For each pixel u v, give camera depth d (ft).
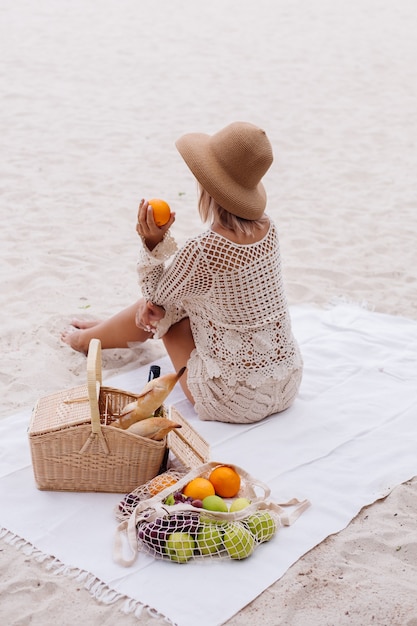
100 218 20.17
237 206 11.03
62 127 26.55
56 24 40.88
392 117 29.22
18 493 10.56
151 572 9.27
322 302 16.63
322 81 33.30
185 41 39.04
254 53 37.35
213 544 9.39
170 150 25.16
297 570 9.41
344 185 23.08
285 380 12.00
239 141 10.80
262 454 11.44
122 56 35.70
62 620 8.67
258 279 11.43
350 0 50.44
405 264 18.43
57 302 15.98
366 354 14.47
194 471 10.23
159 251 11.41
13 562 9.45
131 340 13.65
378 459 11.47
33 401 12.71
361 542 9.91
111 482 10.55
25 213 20.16
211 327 11.75
